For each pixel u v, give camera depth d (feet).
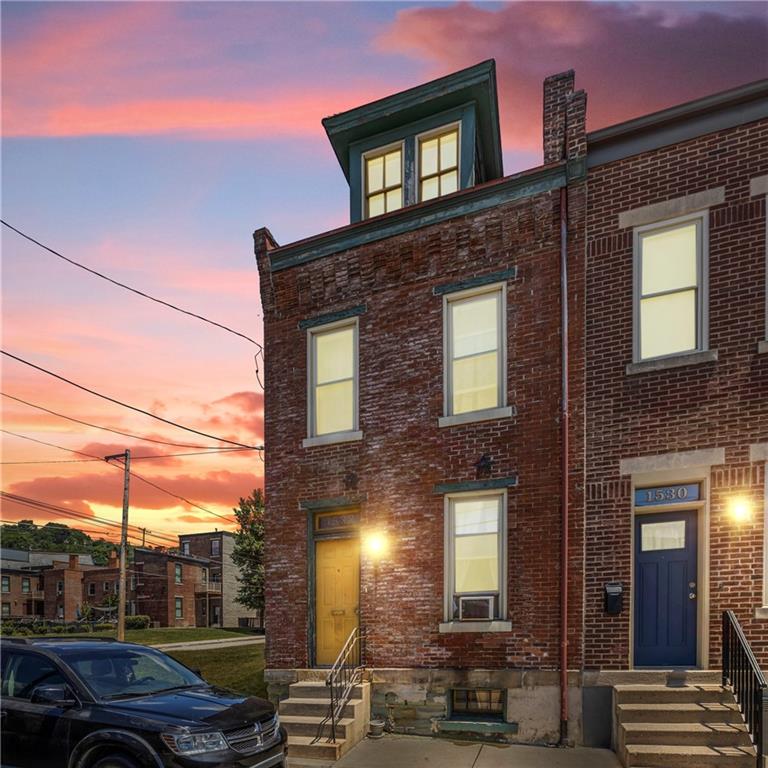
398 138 43.29
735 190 31.12
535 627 32.04
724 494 29.35
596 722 29.89
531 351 34.68
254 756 22.20
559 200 34.94
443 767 27.55
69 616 200.54
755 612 27.96
